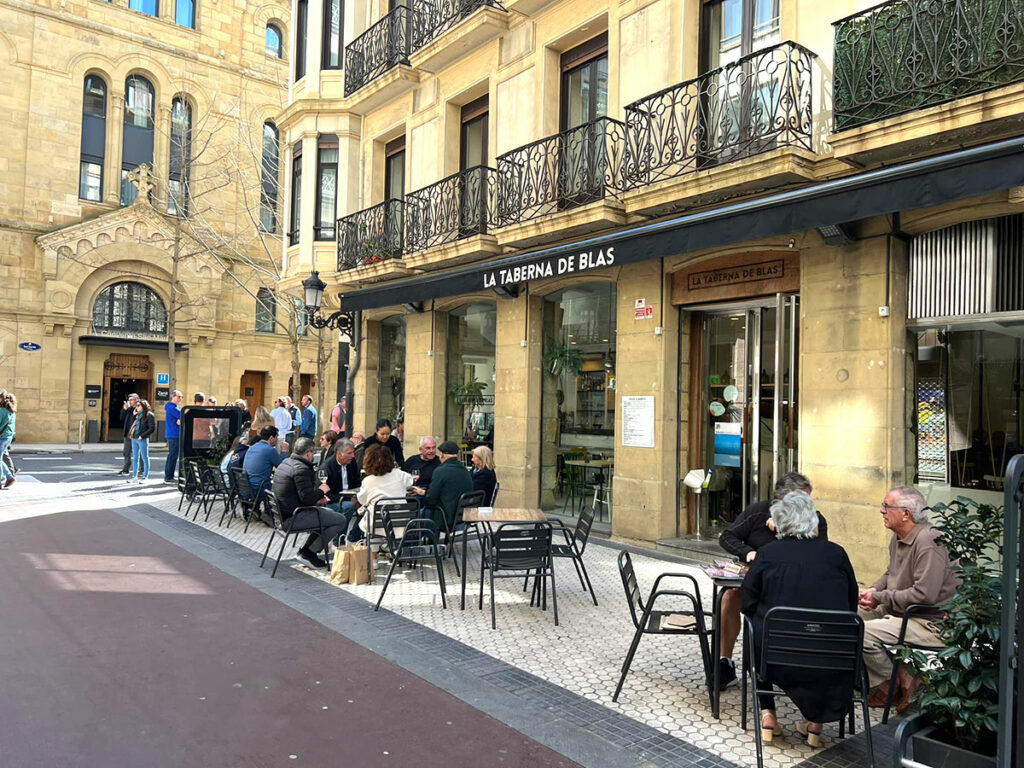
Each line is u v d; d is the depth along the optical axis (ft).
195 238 79.15
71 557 26.40
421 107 43.01
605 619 20.01
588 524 22.12
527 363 35.70
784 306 25.58
